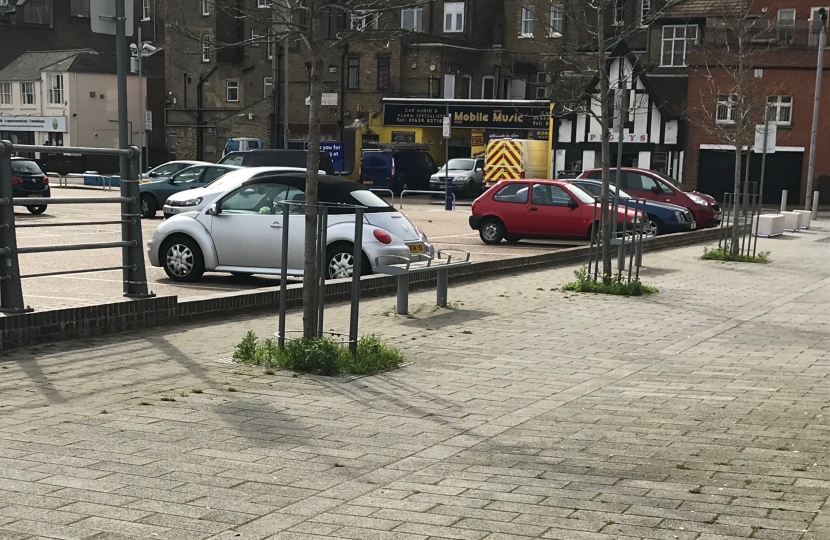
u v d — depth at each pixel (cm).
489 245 2523
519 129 5597
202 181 3219
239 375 891
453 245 2508
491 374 939
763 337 1188
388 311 1316
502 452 674
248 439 686
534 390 875
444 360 1002
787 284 1769
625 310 1389
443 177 5122
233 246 1542
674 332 1213
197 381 862
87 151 1073
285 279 947
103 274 1609
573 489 591
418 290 1555
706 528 523
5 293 998
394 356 968
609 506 559
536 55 6794
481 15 6862
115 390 820
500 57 6781
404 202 4816
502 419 767
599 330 1212
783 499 575
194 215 1570
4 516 519
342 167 4781
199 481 589
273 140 6894
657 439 713
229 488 578
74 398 788
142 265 1134
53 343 1012
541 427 745
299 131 6794
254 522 521
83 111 7612
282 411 770
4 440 663
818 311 1423
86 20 8950
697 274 1908
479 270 1722
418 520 530
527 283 1673
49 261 1803
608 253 1592
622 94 1873
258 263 1534
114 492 564
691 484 605
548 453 673
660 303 1477
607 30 5056
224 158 3688
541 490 589
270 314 1266
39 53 8094
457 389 870
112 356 960
